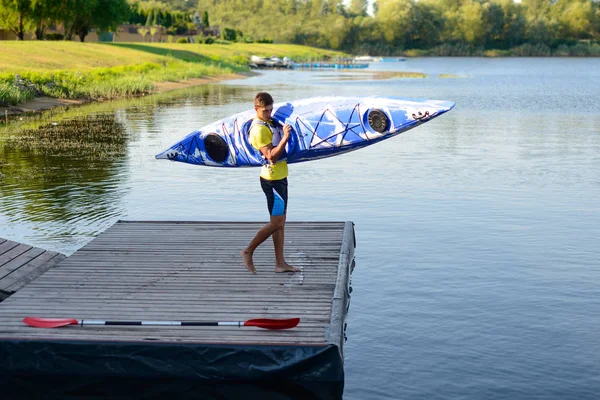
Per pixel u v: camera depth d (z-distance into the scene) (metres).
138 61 61.56
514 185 14.43
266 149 7.28
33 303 7.03
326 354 5.88
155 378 6.07
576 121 27.45
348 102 8.52
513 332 7.13
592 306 7.79
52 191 13.87
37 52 54.53
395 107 8.34
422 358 6.59
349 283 8.50
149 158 17.97
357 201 13.00
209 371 6.02
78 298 7.16
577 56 149.62
